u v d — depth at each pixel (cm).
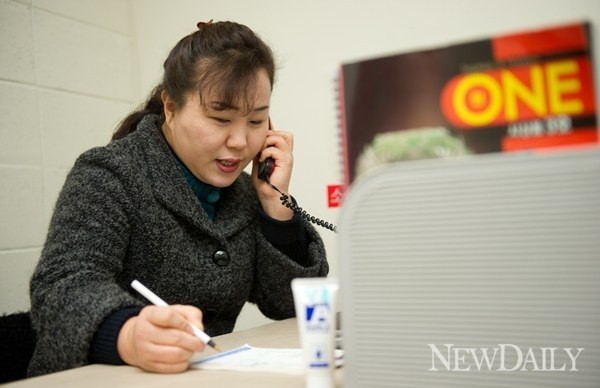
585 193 36
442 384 39
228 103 93
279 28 163
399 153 42
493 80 39
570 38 37
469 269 38
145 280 97
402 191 40
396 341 40
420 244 40
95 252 84
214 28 100
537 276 37
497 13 123
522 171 37
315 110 157
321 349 46
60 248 81
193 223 100
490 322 38
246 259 110
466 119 40
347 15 151
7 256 151
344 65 44
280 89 162
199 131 96
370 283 41
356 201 41
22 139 158
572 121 37
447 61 41
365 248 41
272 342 77
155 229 96
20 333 103
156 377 57
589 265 36
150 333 60
